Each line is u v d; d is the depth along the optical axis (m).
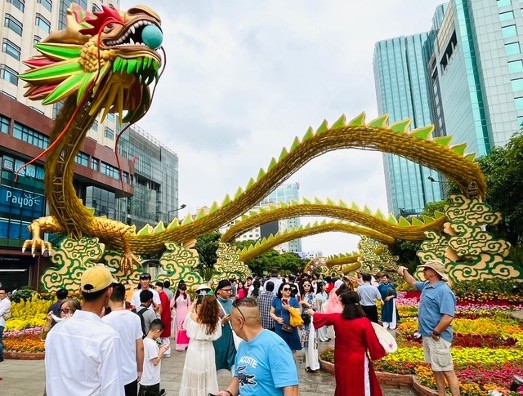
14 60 30.92
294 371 2.54
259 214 22.94
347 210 21.77
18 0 31.64
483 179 16.56
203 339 4.79
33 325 12.24
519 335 9.27
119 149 51.53
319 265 39.69
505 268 15.88
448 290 4.94
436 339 4.89
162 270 16.53
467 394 5.36
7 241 28.12
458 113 61.34
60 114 12.34
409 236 20.58
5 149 27.77
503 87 52.94
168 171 66.56
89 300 2.77
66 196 14.09
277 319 6.80
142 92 11.90
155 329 4.83
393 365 6.88
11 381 6.89
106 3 42.94
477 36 55.81
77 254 15.04
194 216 19.22
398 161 102.69
